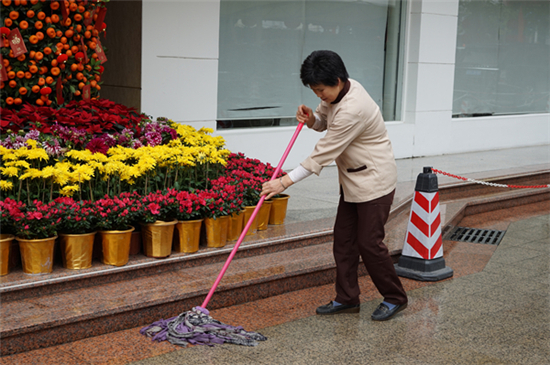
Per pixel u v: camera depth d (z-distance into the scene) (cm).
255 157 799
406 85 996
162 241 416
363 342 361
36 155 409
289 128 834
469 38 1106
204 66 717
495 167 922
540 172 890
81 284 384
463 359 342
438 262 496
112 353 329
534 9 1220
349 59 931
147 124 512
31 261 372
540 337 377
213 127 741
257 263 452
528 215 764
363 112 361
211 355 334
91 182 444
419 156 1014
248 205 490
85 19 506
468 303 437
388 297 401
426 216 486
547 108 1285
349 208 394
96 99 526
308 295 438
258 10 806
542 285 485
